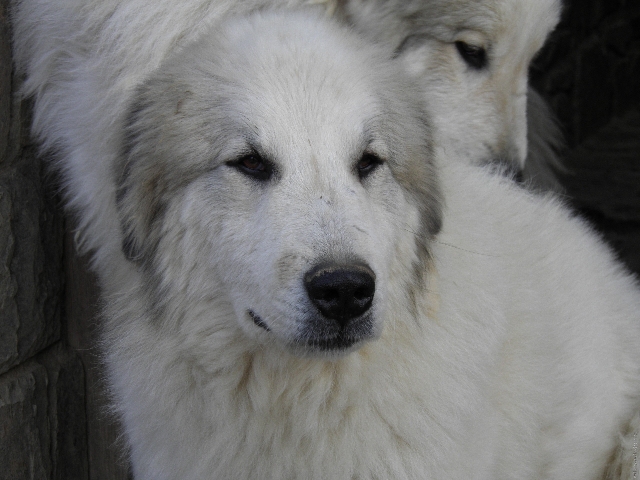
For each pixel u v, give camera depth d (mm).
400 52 1474
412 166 1074
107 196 1206
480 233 1126
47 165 1279
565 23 2627
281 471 1048
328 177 981
